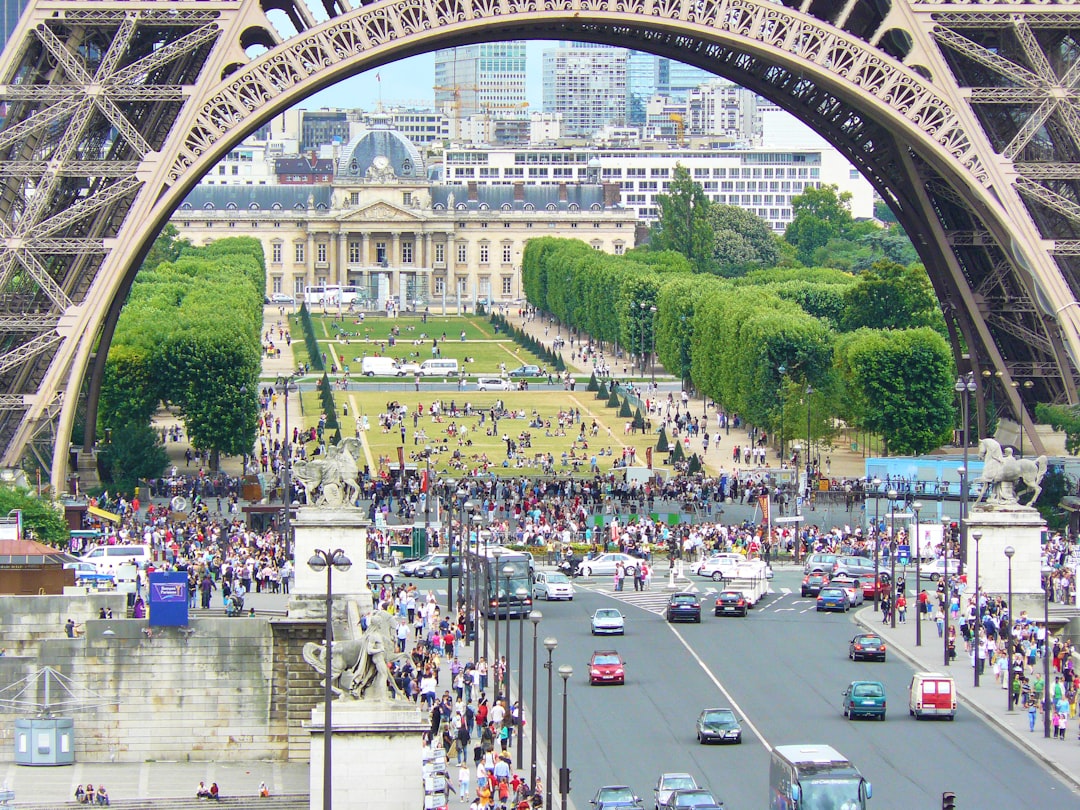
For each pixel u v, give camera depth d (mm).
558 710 183625
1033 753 167000
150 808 157250
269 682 177500
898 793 153125
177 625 176750
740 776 158750
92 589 197750
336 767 143750
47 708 174875
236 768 174250
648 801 150625
